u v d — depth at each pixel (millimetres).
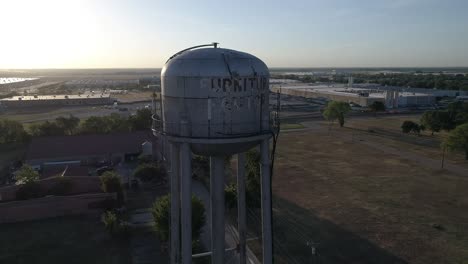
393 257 25875
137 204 37562
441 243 27719
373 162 51594
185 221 14898
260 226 31406
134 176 43125
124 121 68188
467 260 25234
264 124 15414
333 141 66125
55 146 52781
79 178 37344
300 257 26250
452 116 67688
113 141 55406
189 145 14836
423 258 25641
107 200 35000
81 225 32312
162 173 43344
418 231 29797
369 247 27375
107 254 27250
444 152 54344
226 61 14523
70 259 26484
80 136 55312
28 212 33438
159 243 28953
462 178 43625
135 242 29203
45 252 27500
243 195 18375
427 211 33906
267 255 15352
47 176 43094
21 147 61750
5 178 45688
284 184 42469
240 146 15039
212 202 17266
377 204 35844
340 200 37094
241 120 14680
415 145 61969
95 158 53062
